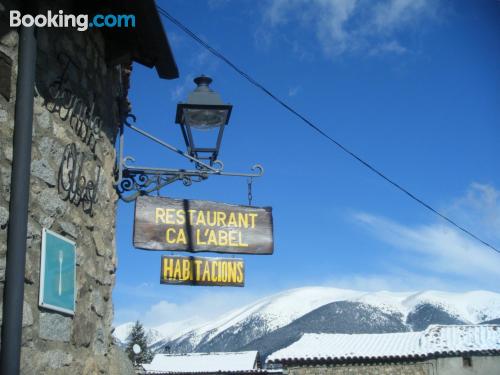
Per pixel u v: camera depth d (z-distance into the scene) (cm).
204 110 678
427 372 3369
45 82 478
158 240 621
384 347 3538
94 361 538
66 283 484
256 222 657
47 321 457
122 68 656
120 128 620
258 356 5300
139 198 624
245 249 646
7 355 399
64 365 479
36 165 458
